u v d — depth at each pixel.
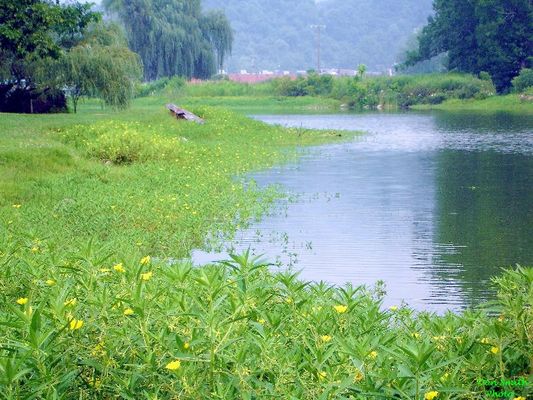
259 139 30.42
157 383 3.69
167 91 73.81
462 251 11.42
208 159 22.78
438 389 3.57
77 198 14.44
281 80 77.44
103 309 4.01
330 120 49.62
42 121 28.06
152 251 11.36
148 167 19.73
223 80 83.00
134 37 80.25
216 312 4.09
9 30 29.75
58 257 6.05
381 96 70.44
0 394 3.44
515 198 16.44
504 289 5.08
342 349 3.87
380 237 12.48
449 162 23.67
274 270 10.13
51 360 3.69
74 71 34.28
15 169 17.14
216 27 87.44
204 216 13.86
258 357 3.83
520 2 69.62
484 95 67.75
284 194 16.95
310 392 3.62
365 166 22.67
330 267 10.48
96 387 3.76
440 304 8.64
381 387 3.58
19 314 3.77
